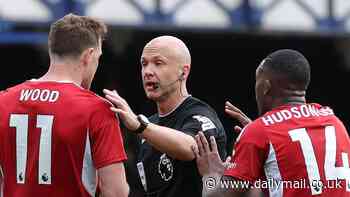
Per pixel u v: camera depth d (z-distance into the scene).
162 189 14.61
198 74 42.44
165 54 14.71
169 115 14.86
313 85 43.16
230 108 14.92
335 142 13.31
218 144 14.61
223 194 13.23
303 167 13.04
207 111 14.82
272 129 13.21
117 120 12.94
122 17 29.89
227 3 31.05
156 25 30.28
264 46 40.19
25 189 12.87
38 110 12.82
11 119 12.95
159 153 14.61
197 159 13.80
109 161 12.63
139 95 39.62
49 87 12.92
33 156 12.81
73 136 12.66
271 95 13.62
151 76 14.69
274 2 31.52
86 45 13.02
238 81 42.78
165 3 30.34
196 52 41.62
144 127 13.27
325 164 13.11
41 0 28.97
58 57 13.05
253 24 31.25
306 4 31.86
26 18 28.88
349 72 42.81
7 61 40.44
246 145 13.19
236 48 41.09
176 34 36.53
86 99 12.80
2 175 13.21
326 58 41.91
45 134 12.74
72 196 12.78
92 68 13.14
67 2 29.16
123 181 12.76
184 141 13.70
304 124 13.29
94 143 12.69
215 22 30.91
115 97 12.97
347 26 32.22
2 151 13.04
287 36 34.88
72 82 12.95
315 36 33.25
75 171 12.71
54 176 12.74
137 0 30.08
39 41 30.20
